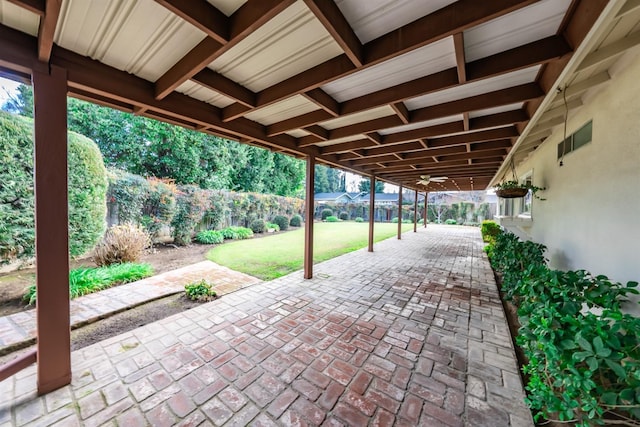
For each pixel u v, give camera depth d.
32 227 4.11
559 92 1.92
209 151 11.66
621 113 1.80
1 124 3.74
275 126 3.00
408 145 3.88
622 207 1.80
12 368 1.58
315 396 1.71
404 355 2.18
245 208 10.52
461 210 18.11
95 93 1.89
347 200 25.94
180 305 3.26
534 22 1.30
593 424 1.39
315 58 1.66
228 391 1.75
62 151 1.63
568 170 2.73
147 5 1.22
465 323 2.79
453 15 1.18
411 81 1.92
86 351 2.19
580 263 2.45
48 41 1.33
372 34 1.39
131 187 6.19
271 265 5.33
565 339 1.33
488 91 2.12
